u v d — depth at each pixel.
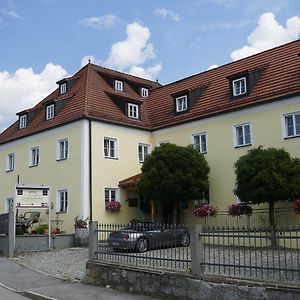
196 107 26.27
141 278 10.51
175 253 10.16
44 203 19.98
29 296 11.27
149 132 28.34
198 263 9.30
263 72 24.02
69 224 25.00
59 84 30.91
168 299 9.71
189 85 29.81
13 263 16.86
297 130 20.72
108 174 25.64
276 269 8.31
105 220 24.98
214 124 24.52
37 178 28.17
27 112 31.02
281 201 18.95
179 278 9.52
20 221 22.97
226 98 24.83
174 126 26.86
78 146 25.20
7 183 31.14
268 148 19.89
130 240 11.36
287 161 18.50
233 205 21.14
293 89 20.98
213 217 23.59
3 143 31.83
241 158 19.38
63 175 26.02
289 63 23.41
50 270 15.00
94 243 12.61
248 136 22.91
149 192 22.97
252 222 21.41
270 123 21.72
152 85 36.03
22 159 29.94
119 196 25.92
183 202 25.45
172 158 22.80
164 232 10.55
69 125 26.11
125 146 26.88
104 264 11.87
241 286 8.34
